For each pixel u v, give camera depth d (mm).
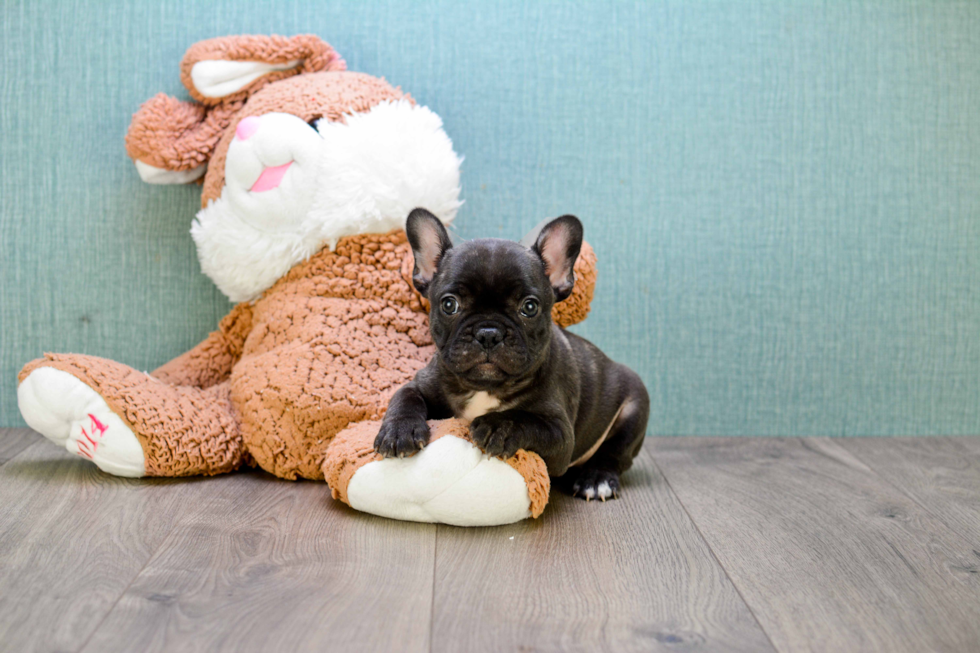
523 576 1599
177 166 2471
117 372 2178
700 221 2773
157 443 2098
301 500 2025
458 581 1562
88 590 1469
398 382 2197
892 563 1711
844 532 1896
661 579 1603
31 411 2084
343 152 2236
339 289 2301
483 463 1812
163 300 2705
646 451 2643
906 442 2783
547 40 2705
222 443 2191
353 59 2668
